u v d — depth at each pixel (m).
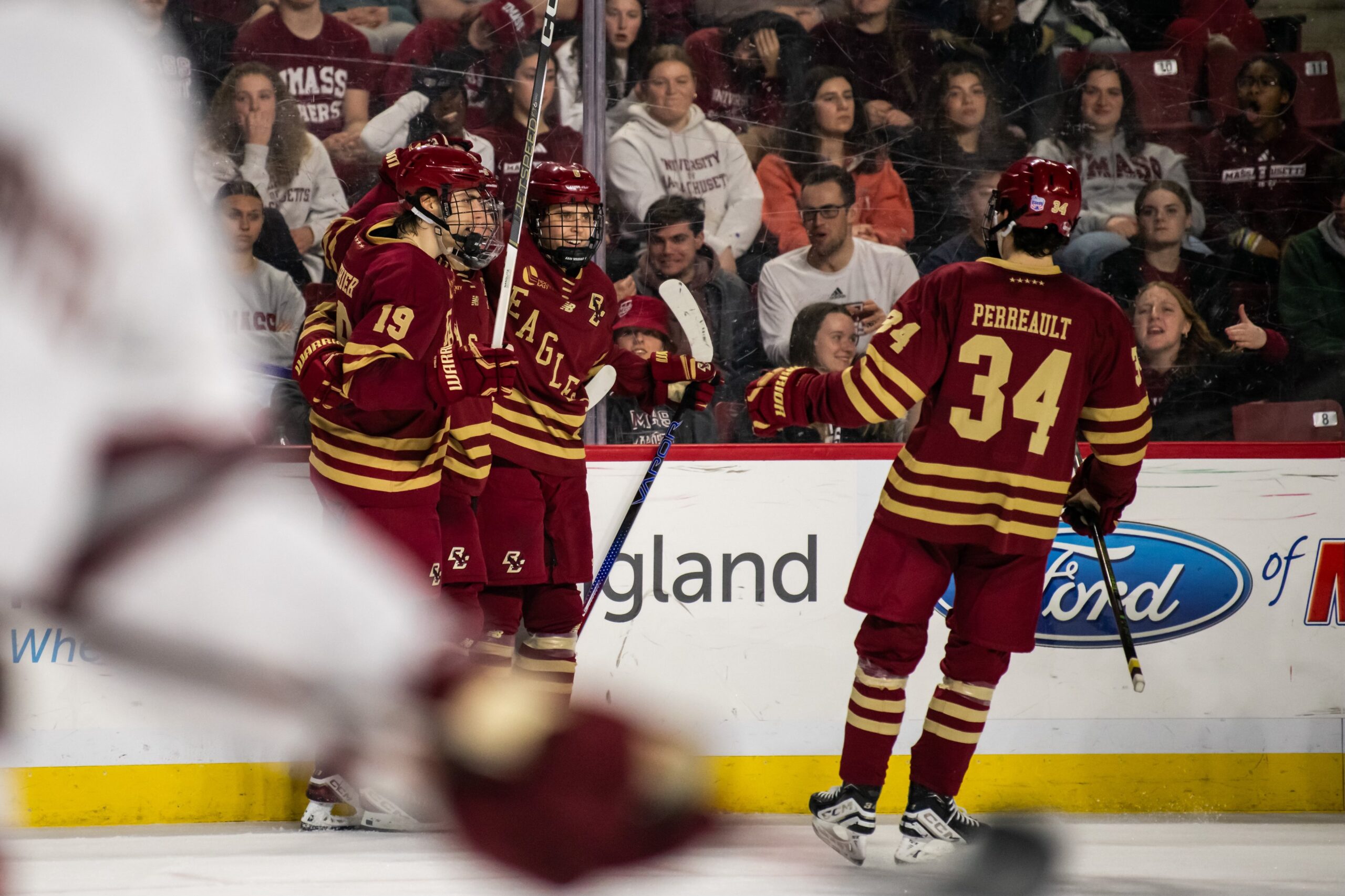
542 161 16.83
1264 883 12.22
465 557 14.52
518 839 1.53
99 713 14.90
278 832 14.54
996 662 13.53
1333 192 17.25
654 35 16.92
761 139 17.11
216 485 1.56
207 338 1.63
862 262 17.27
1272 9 17.11
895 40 17.08
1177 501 16.25
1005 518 13.23
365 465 13.71
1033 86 17.19
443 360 13.08
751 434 17.31
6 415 1.50
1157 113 17.22
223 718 1.61
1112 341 13.53
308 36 16.44
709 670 15.85
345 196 16.59
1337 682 16.38
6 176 1.53
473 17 16.64
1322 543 16.38
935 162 17.22
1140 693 15.91
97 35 1.60
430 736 1.56
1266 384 17.34
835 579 15.98
